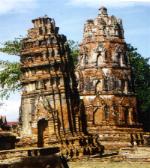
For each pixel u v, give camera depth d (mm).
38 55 46969
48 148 37906
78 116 46750
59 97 45625
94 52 68000
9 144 51531
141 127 68250
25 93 47125
